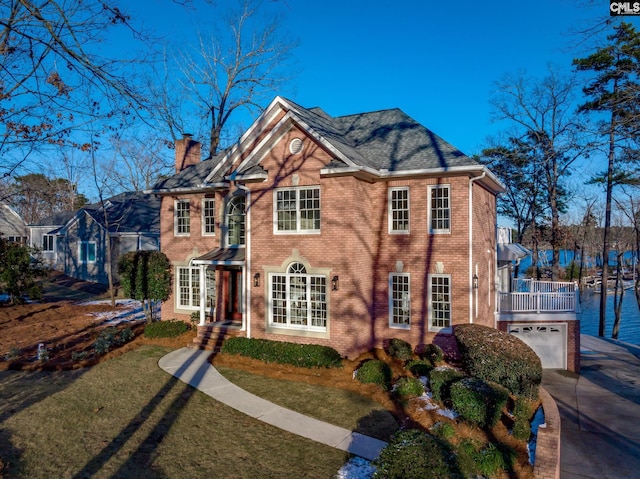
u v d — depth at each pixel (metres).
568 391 19.22
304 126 17.48
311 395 13.95
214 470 9.70
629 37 23.89
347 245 17.05
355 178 17.27
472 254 17.61
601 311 36.09
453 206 17.66
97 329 22.83
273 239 18.55
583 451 13.66
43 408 12.76
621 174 33.62
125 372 16.02
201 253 22.80
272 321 18.64
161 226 24.27
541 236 44.06
